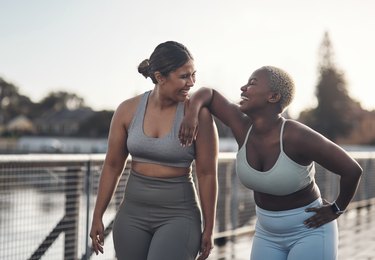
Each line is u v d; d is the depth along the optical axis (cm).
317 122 6650
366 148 5662
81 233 505
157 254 291
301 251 288
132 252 303
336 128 6606
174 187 297
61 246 496
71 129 8362
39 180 471
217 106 303
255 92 280
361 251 701
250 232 793
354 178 278
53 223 500
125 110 308
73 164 494
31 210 470
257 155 286
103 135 7738
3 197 449
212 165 303
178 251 293
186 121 291
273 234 296
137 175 302
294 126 279
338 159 275
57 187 484
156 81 296
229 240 743
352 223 938
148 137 296
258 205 298
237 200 762
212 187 304
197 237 301
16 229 464
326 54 6650
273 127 282
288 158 279
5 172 448
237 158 294
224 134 3938
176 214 297
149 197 297
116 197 543
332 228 293
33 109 9881
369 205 1141
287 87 280
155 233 298
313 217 287
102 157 511
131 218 302
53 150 3700
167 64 288
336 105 6638
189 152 298
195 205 303
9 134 8856
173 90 290
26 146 4356
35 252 476
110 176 316
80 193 500
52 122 8625
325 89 6619
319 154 276
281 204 289
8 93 9700
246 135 290
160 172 298
